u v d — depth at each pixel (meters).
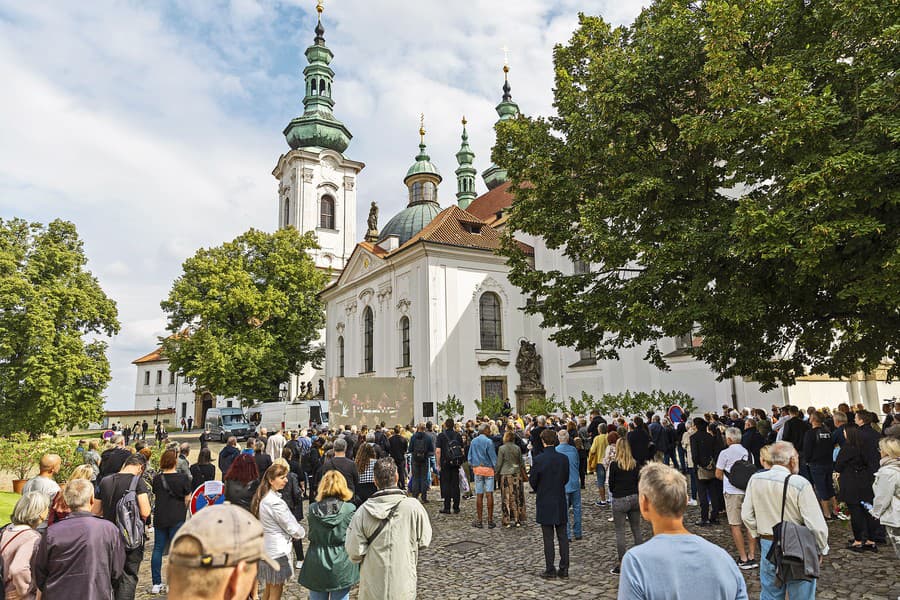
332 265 62.94
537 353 38.69
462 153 67.81
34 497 5.86
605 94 13.12
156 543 9.48
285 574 6.84
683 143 13.15
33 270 33.81
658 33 13.30
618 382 33.62
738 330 12.08
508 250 16.22
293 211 63.62
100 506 7.27
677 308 11.79
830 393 26.06
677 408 21.20
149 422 74.44
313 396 51.62
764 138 10.01
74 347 33.53
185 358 43.50
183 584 1.84
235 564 1.85
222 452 14.41
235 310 42.84
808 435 11.72
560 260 38.38
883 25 9.84
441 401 35.16
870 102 9.46
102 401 34.75
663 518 3.28
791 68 10.52
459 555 10.97
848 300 10.91
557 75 15.39
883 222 9.45
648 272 12.48
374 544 5.59
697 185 12.97
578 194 14.35
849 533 10.60
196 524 1.90
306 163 63.50
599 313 13.26
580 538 11.80
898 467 7.04
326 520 6.39
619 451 9.62
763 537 5.87
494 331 38.28
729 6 11.41
